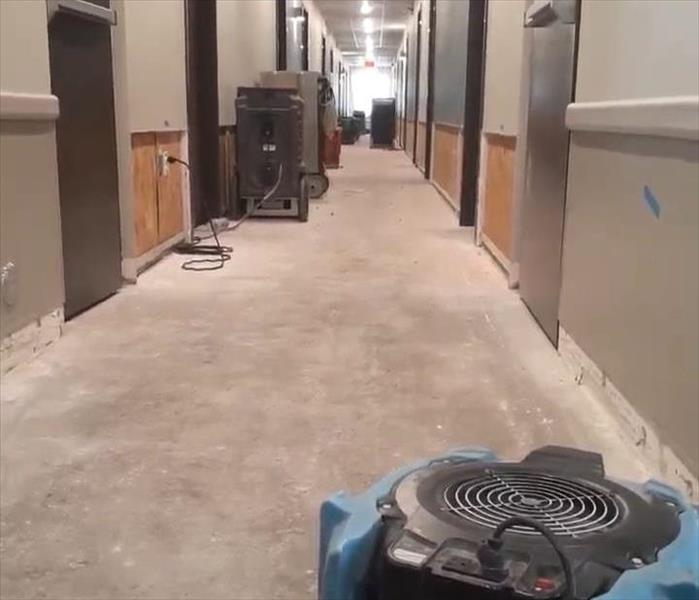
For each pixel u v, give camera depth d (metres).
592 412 2.31
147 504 1.73
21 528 1.62
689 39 1.69
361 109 35.81
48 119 2.84
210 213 6.00
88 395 2.38
